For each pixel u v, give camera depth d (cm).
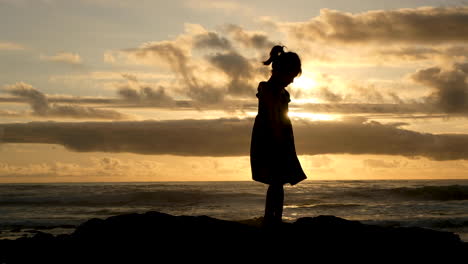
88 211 2620
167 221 456
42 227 1811
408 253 419
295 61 381
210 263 402
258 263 394
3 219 2127
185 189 4416
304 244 411
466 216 2175
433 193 3500
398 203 3077
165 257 416
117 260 424
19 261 495
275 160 392
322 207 2812
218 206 2873
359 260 404
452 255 427
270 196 405
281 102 390
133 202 3108
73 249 455
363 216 2269
